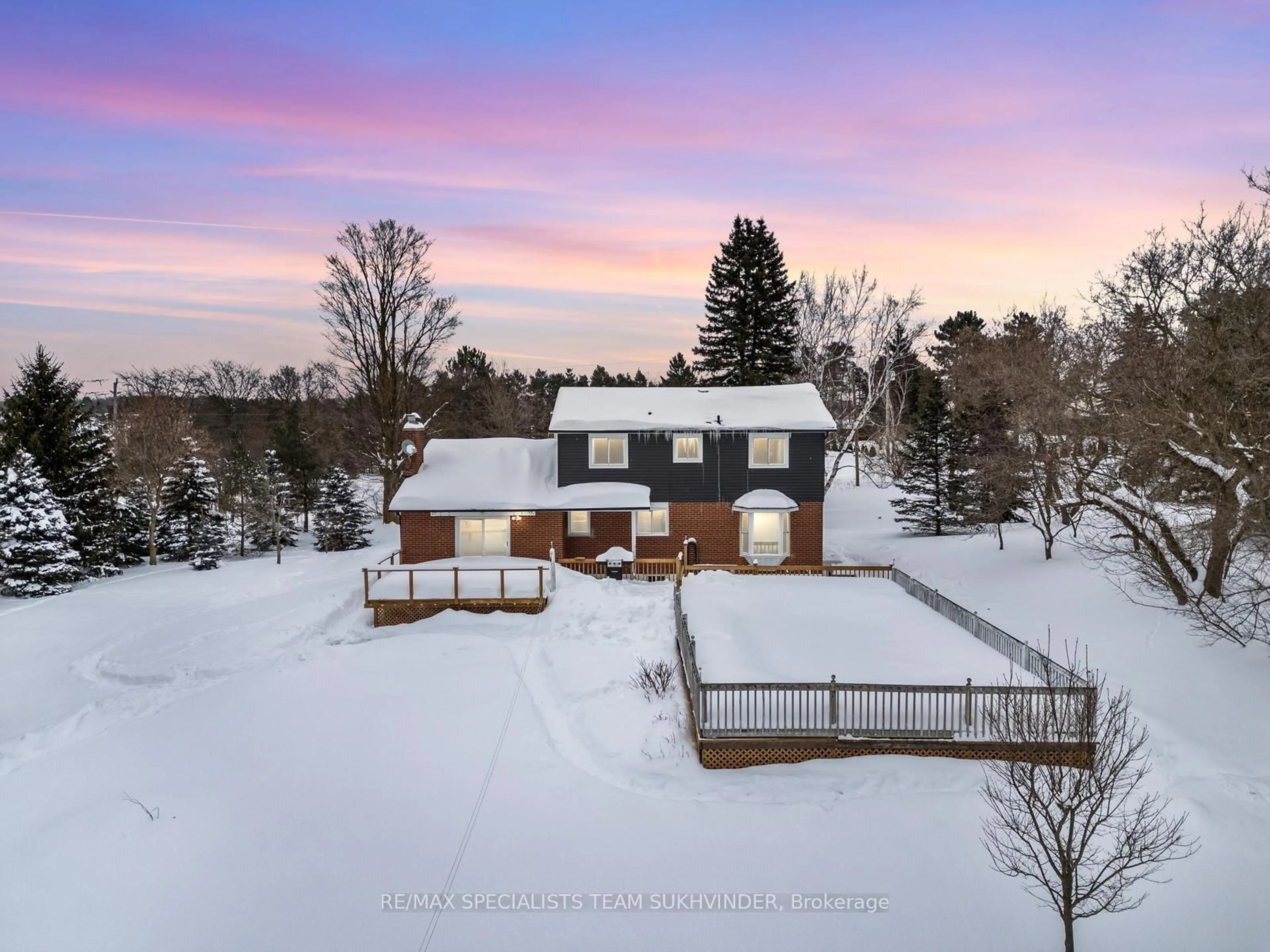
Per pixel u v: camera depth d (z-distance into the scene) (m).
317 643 19.00
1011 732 9.08
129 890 8.48
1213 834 8.93
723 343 48.12
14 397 29.09
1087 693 8.05
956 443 32.66
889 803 10.02
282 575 27.77
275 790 10.80
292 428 43.19
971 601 21.14
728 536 26.78
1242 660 14.06
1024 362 26.02
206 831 9.66
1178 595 16.58
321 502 37.44
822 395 39.09
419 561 25.20
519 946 7.55
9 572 24.98
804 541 26.77
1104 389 20.84
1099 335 22.33
